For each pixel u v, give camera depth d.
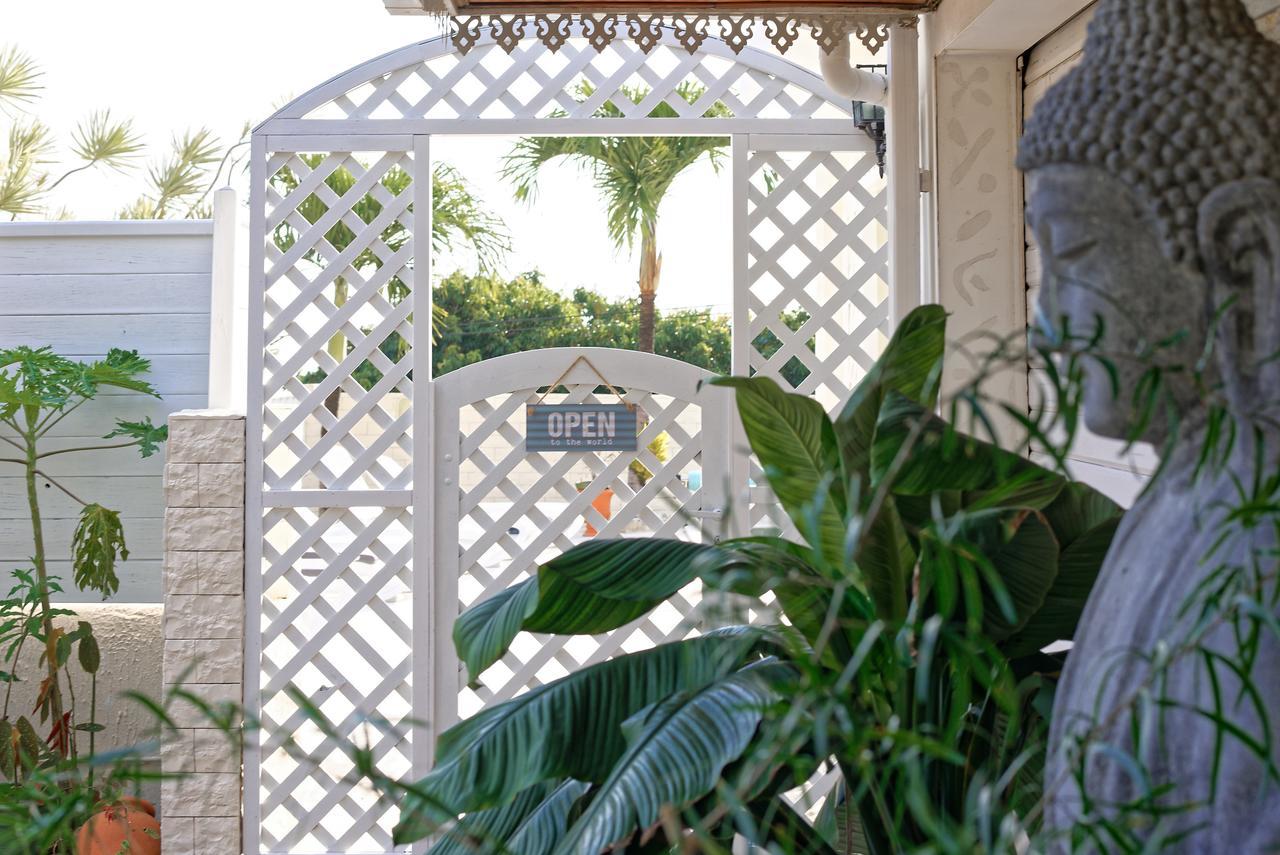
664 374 3.74
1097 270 0.98
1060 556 1.67
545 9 2.87
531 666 3.79
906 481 1.41
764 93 3.70
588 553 1.77
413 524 3.70
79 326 4.07
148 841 3.53
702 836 0.75
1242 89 0.95
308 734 3.74
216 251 3.92
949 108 3.15
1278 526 0.81
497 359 3.72
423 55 3.64
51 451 4.05
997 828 1.10
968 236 3.15
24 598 3.70
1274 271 0.92
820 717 0.76
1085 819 0.87
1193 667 0.90
